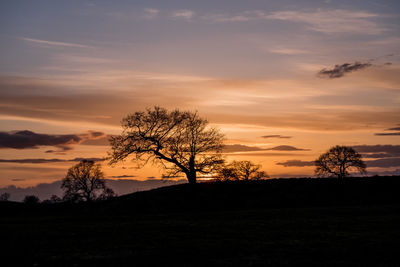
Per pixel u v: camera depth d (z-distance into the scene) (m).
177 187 56.06
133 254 18.53
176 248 19.80
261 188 52.94
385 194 46.84
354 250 19.23
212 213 37.47
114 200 53.69
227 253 18.80
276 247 20.00
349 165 88.44
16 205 55.34
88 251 19.17
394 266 16.47
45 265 16.62
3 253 18.69
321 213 34.84
